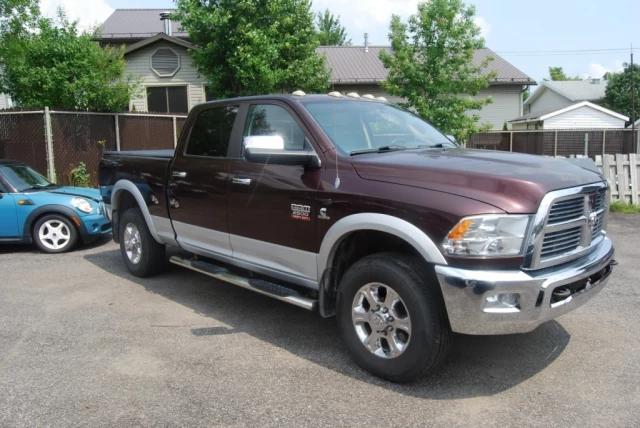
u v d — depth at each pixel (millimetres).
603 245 3908
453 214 3188
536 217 3176
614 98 41094
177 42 20156
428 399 3412
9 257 7387
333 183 3838
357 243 3984
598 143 18984
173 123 14570
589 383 3611
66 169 12016
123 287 5902
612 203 10758
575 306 3514
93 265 6898
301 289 4551
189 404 3363
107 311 5109
